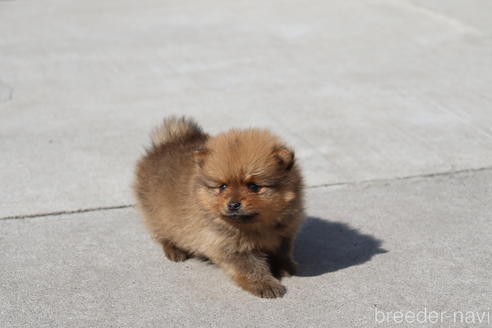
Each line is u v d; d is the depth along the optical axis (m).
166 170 1.46
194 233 1.40
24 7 3.20
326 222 1.52
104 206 1.58
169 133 1.53
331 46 2.39
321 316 1.33
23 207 1.58
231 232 1.37
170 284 1.40
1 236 1.50
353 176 1.64
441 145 1.73
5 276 1.41
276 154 1.35
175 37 2.59
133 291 1.38
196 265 1.44
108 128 1.85
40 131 1.84
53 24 2.86
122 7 3.12
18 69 2.29
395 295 1.36
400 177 1.63
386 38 2.44
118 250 1.47
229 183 1.34
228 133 1.39
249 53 2.36
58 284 1.40
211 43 2.50
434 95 1.93
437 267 1.40
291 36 2.53
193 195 1.39
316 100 1.94
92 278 1.41
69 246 1.48
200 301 1.36
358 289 1.37
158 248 1.48
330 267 1.42
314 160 1.70
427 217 1.52
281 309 1.34
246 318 1.33
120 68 2.27
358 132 1.79
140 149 1.76
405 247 1.45
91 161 1.72
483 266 1.40
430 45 2.33
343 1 2.99
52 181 1.66
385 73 2.11
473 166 1.66
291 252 1.42
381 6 2.86
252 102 1.94
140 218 1.52
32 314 1.34
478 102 1.89
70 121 1.88
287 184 1.36
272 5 3.00
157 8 3.07
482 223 1.50
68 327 1.32
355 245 1.46
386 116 1.85
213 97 1.98
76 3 3.25
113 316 1.34
